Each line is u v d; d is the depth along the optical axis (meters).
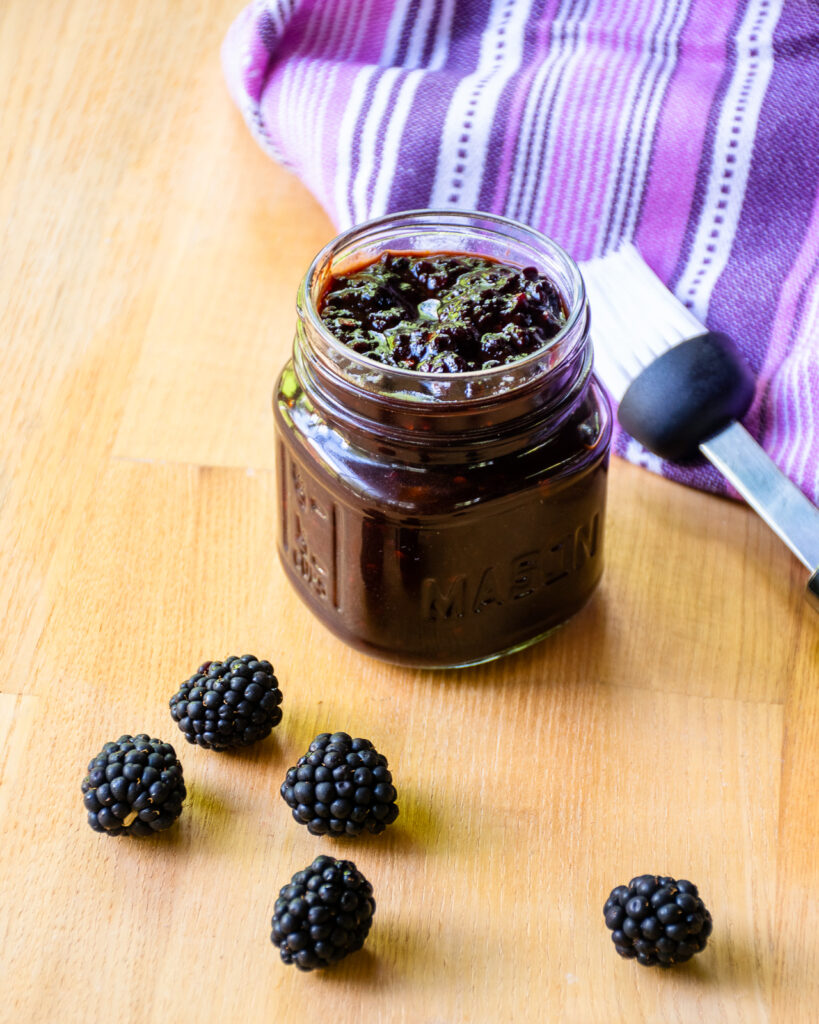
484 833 0.58
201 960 0.55
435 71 0.70
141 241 0.71
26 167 0.74
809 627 0.62
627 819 0.58
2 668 0.60
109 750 0.57
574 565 0.60
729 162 0.66
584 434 0.58
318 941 0.54
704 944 0.55
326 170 0.69
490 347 0.57
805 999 0.55
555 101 0.68
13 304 0.69
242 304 0.70
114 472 0.65
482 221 0.60
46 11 0.79
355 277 0.60
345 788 0.56
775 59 0.67
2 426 0.66
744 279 0.67
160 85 0.77
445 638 0.59
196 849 0.57
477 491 0.56
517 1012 0.54
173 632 0.61
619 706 0.60
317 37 0.71
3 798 0.58
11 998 0.54
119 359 0.68
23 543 0.63
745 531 0.64
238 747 0.59
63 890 0.56
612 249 0.69
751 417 0.66
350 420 0.56
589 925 0.56
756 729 0.60
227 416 0.67
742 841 0.57
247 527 0.64
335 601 0.60
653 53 0.68
